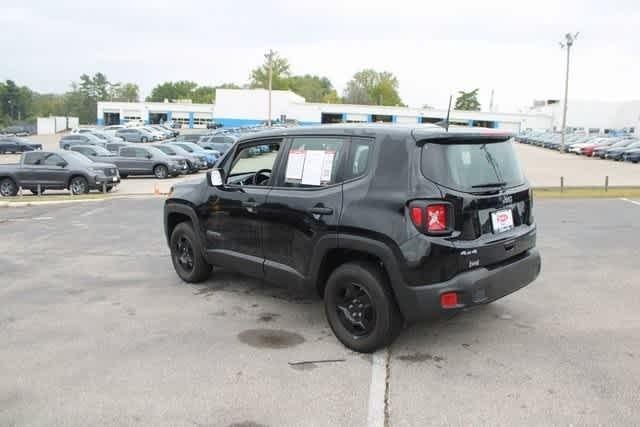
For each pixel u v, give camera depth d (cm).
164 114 8719
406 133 436
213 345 485
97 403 385
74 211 1388
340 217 455
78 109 14700
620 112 8619
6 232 1070
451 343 483
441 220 413
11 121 11044
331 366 441
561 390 397
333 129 489
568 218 1159
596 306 579
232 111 7831
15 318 558
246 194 552
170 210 665
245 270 567
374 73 13750
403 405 379
